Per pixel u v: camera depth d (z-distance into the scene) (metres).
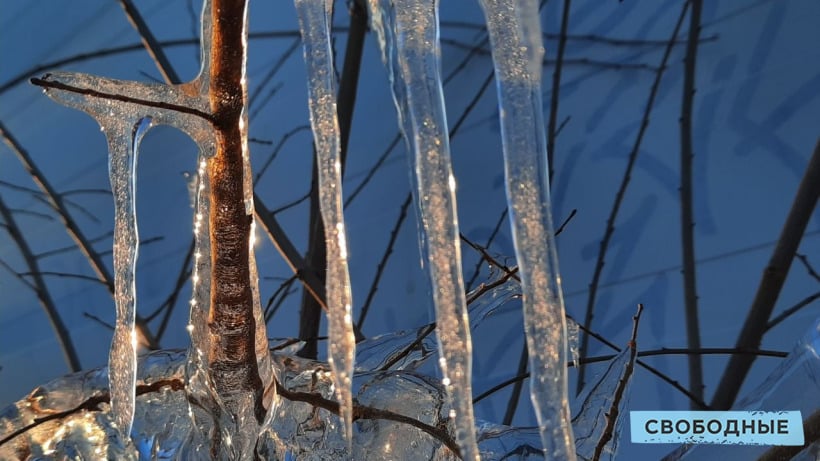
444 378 0.46
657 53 1.34
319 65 0.51
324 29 0.51
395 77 0.49
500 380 1.36
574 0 1.45
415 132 0.48
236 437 0.56
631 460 0.85
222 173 0.53
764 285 0.87
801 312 1.13
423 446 0.59
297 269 0.91
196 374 0.57
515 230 0.47
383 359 0.65
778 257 0.86
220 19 0.51
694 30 1.07
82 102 0.55
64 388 0.61
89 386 0.61
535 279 0.46
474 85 1.52
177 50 1.86
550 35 1.46
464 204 1.49
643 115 1.33
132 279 0.56
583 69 1.42
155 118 0.55
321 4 0.51
